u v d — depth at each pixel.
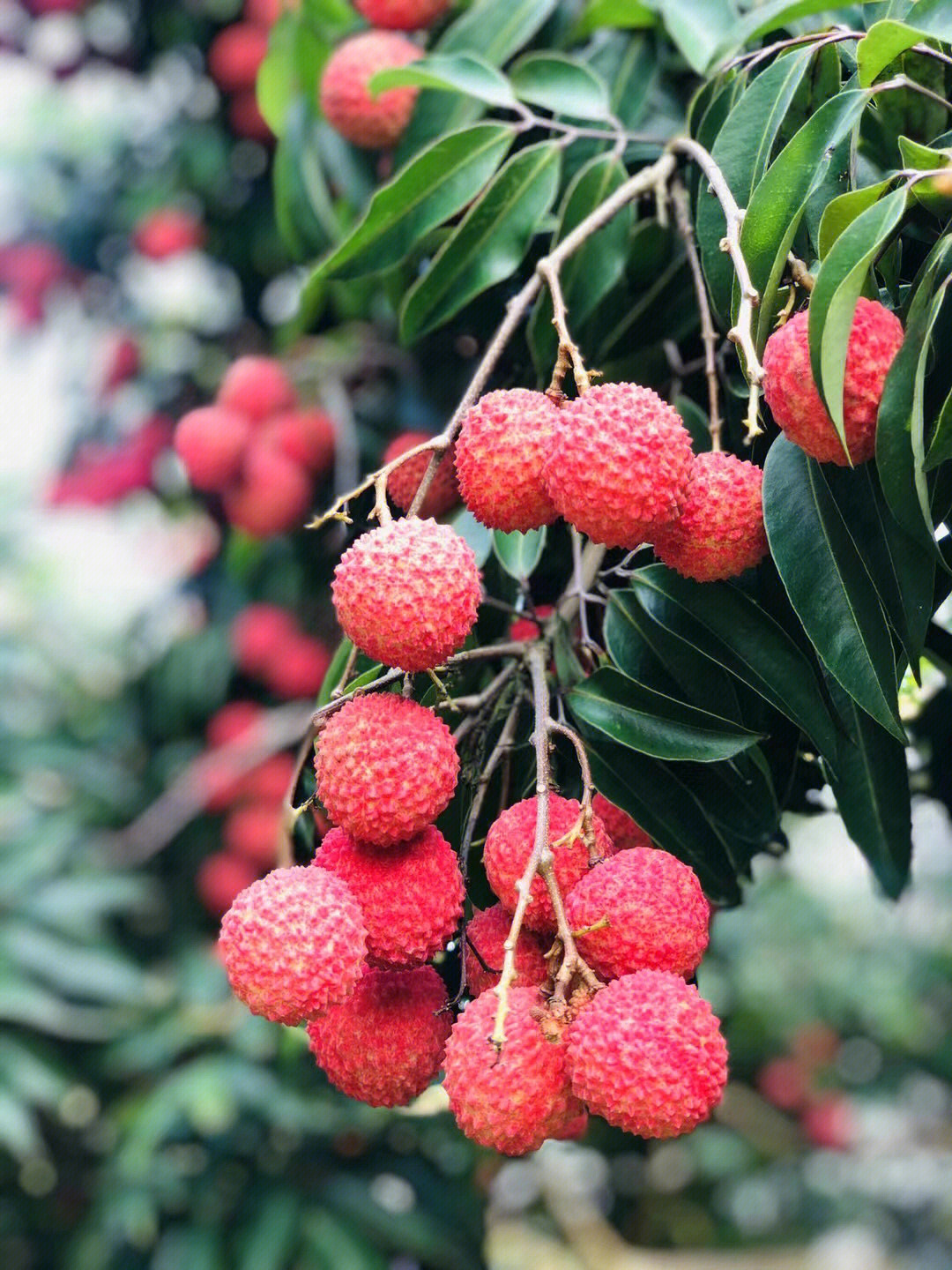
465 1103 0.29
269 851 0.76
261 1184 0.79
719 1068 0.28
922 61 0.37
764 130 0.37
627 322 0.46
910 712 0.51
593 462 0.30
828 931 1.24
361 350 0.65
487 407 0.33
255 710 0.78
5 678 0.89
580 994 0.29
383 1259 0.75
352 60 0.51
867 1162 1.27
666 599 0.38
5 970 0.74
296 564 0.75
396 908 0.32
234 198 0.81
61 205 0.85
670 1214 1.14
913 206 0.34
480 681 0.44
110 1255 0.78
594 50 0.49
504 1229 1.05
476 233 0.45
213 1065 0.76
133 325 0.83
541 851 0.30
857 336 0.30
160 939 0.84
